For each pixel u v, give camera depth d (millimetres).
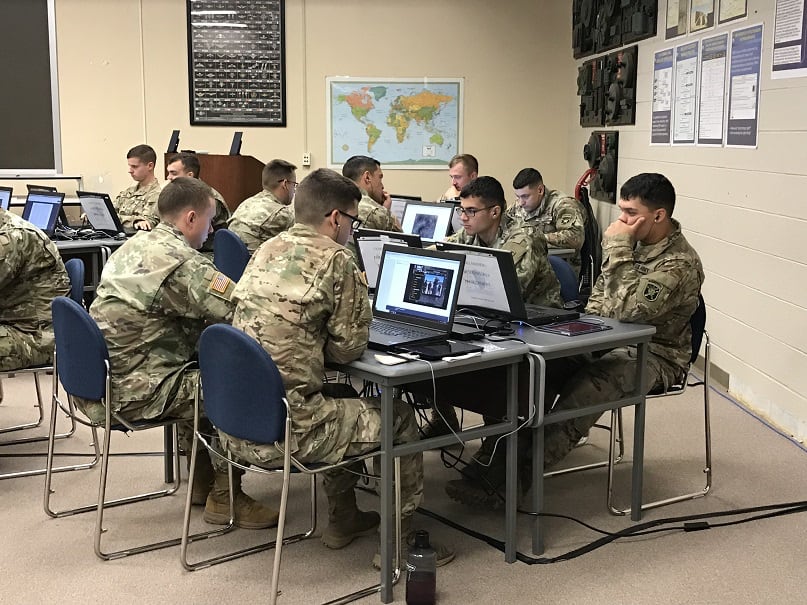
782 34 3814
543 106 7609
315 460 2416
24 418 4250
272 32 7363
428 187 7656
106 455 2730
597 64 6527
